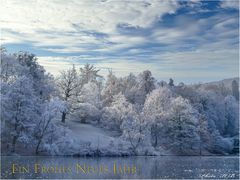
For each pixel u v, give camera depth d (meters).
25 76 93.62
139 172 55.16
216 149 132.75
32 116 91.12
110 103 141.00
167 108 124.56
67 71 119.38
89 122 124.00
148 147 107.94
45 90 109.62
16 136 88.56
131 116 110.44
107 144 100.31
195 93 158.62
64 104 97.69
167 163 74.56
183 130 120.00
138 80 160.25
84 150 93.62
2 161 67.94
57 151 89.88
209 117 150.25
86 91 126.88
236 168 65.62
